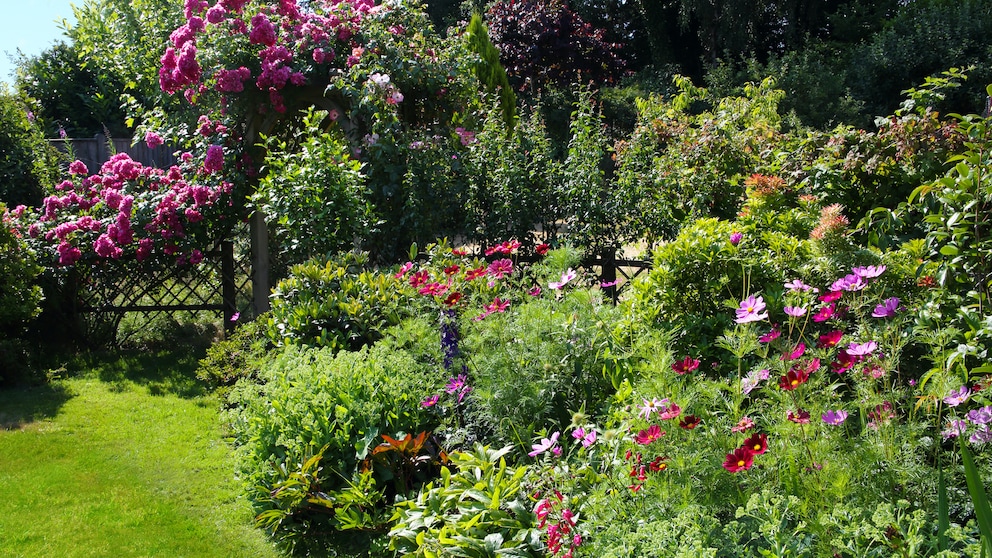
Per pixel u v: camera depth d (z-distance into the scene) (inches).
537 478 102.8
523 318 133.4
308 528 129.7
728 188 228.7
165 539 127.5
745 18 689.0
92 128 502.6
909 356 112.0
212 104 258.4
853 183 164.9
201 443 169.9
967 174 116.6
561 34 642.8
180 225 246.5
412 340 146.6
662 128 259.8
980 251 113.2
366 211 216.5
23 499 142.5
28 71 495.8
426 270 172.7
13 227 228.4
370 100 233.6
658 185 236.1
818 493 75.4
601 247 244.1
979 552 63.2
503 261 154.9
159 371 228.5
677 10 766.5
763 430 96.1
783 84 597.9
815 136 184.4
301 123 271.0
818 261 130.5
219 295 271.3
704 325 136.2
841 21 714.8
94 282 250.7
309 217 215.2
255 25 239.8
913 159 157.2
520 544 100.5
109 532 130.0
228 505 140.4
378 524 123.8
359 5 257.9
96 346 251.9
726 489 81.1
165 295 257.0
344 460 133.3
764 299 134.0
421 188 235.0
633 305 145.2
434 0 863.1
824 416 79.7
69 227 238.8
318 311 169.5
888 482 78.2
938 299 113.9
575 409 125.3
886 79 631.2
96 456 163.2
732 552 72.9
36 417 187.9
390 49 246.4
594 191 238.1
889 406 83.1
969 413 83.6
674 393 93.1
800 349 85.5
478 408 126.7
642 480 83.4
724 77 626.5
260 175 252.4
